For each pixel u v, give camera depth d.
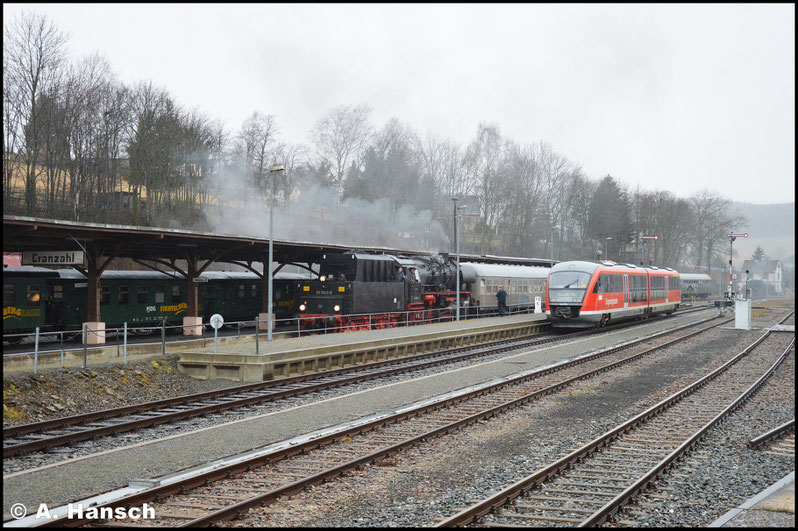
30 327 27.80
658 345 29.92
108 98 46.09
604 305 36.03
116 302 31.64
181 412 15.45
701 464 11.38
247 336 28.77
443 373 21.95
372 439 13.02
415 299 37.28
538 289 52.38
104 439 13.58
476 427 14.20
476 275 43.75
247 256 35.25
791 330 38.38
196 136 52.31
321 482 10.20
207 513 8.90
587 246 89.75
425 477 10.61
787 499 9.31
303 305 33.69
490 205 74.56
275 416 15.39
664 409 16.03
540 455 11.97
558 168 82.44
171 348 24.67
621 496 9.19
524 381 20.17
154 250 29.72
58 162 43.34
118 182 49.25
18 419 15.85
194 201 53.66
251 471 10.83
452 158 75.62
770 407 16.67
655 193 94.44
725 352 27.98
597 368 22.55
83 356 20.86
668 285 48.41
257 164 60.09
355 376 20.88
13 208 39.50
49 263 24.34
